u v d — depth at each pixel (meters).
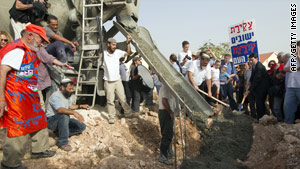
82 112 5.44
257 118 5.45
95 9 6.55
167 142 4.30
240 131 4.77
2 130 4.48
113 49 5.46
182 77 6.32
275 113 5.25
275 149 3.77
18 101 3.05
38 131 3.62
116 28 7.28
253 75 5.54
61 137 4.14
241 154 4.16
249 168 3.75
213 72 7.09
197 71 6.34
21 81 3.08
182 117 5.74
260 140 4.27
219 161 4.04
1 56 3.02
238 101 7.59
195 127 5.28
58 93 4.27
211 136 4.76
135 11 7.07
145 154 4.60
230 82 7.22
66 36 6.93
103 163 3.64
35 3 4.95
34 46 3.20
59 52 4.95
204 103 5.80
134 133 5.29
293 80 4.48
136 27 7.09
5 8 6.14
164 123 4.34
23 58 3.07
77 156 4.05
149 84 5.94
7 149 3.05
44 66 4.35
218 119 5.36
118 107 6.95
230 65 7.72
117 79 5.50
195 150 4.63
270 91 5.20
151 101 7.11
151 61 6.16
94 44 6.10
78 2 6.36
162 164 4.25
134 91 6.29
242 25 6.48
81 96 6.01
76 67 6.43
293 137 3.74
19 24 5.09
